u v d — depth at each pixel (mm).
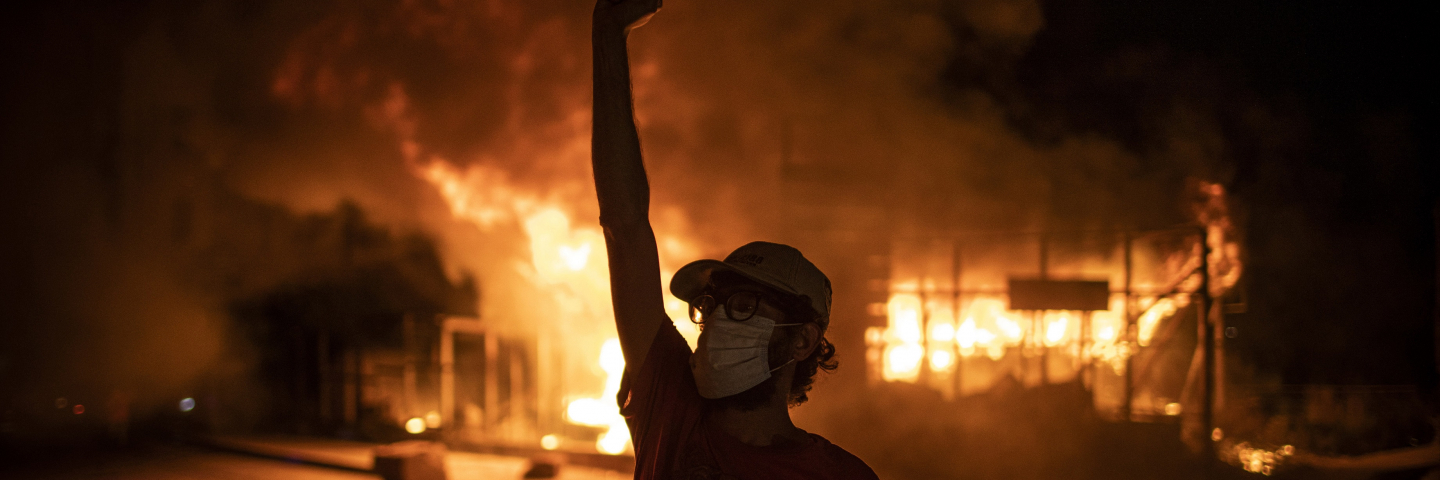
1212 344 12266
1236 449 12367
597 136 1771
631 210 1756
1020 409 12508
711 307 1691
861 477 1584
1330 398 14016
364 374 17562
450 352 16172
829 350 1767
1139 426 12180
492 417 15750
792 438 1592
